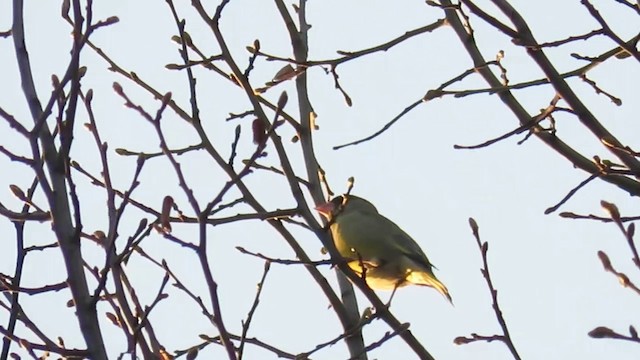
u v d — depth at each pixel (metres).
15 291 9.59
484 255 9.99
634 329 7.43
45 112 8.91
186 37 12.08
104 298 9.33
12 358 9.59
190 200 8.41
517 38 10.54
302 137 12.46
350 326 11.17
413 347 10.94
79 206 8.87
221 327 8.38
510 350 9.79
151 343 9.62
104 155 9.37
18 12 9.65
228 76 11.97
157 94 11.69
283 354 11.16
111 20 9.01
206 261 8.45
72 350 8.56
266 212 10.81
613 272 7.46
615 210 7.60
